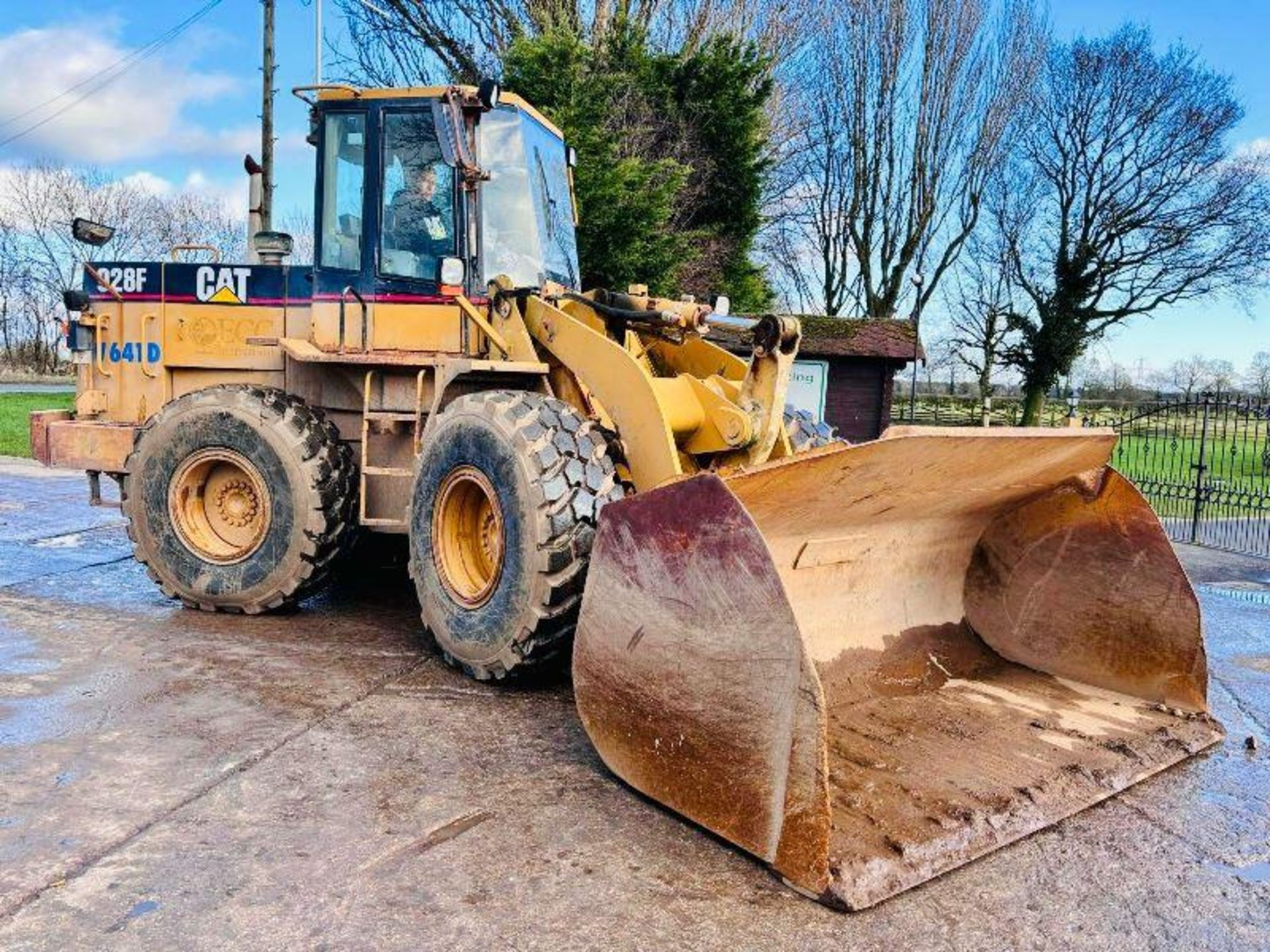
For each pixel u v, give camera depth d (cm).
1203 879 258
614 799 288
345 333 467
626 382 376
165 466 479
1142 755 324
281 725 337
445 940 215
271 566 462
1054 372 2673
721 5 1612
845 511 331
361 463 463
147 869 240
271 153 1706
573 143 986
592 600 297
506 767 309
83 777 290
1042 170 2741
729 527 254
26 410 1817
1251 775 328
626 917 228
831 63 2478
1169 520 1117
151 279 518
